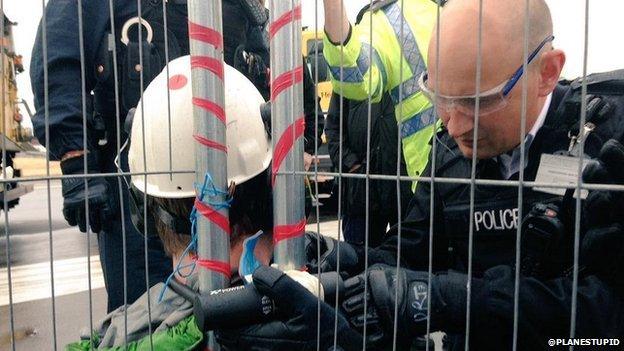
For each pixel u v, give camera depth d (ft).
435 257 3.72
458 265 3.63
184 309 2.69
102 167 4.88
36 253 15.61
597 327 2.39
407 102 4.79
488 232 3.15
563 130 2.73
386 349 2.52
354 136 5.40
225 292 2.21
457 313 2.41
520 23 2.46
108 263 4.92
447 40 2.51
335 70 4.65
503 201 3.03
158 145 2.76
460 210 3.27
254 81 5.73
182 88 2.77
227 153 2.69
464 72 2.47
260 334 2.20
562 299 2.40
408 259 3.72
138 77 4.56
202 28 2.35
